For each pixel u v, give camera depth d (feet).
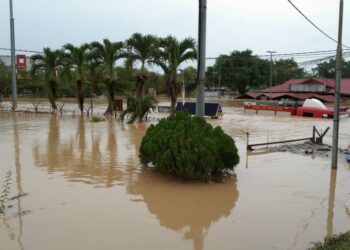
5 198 27.27
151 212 24.98
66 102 175.11
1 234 21.20
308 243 20.67
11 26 121.39
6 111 117.29
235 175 34.71
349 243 19.42
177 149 31.40
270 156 44.16
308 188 30.96
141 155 35.96
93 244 20.15
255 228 22.70
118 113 104.99
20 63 168.76
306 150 47.91
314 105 110.11
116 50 100.17
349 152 45.78
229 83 271.90
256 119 98.53
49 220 23.31
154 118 90.53
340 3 36.24
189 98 211.41
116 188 30.14
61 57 113.60
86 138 57.11
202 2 30.01
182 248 19.93
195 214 24.80
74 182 31.78
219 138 33.73
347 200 28.02
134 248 19.80
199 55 31.17
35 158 41.73
